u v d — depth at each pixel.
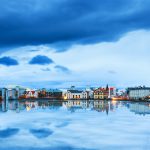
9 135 29.20
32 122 42.66
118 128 34.84
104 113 60.81
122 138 27.12
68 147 22.64
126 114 57.59
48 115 56.41
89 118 48.91
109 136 28.36
